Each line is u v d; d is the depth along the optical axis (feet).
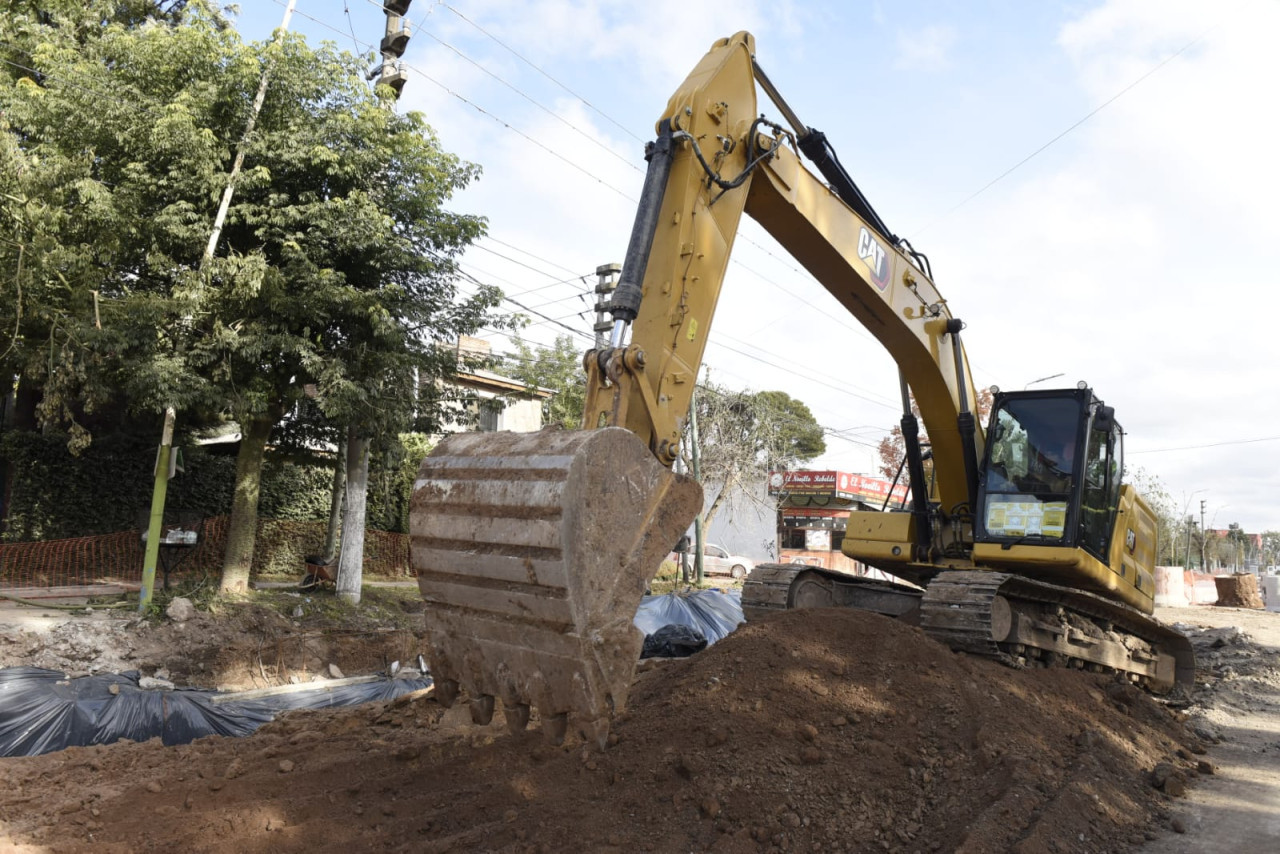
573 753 18.63
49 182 38.96
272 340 41.42
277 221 41.98
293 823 15.96
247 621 42.29
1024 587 26.12
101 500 58.95
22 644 35.83
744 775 17.06
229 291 41.04
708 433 103.60
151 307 39.22
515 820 16.01
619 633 13.16
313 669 42.04
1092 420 28.50
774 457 119.75
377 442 47.29
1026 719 21.07
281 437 54.70
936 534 30.53
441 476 14.82
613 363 15.83
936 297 28.37
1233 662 43.50
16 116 41.06
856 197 25.21
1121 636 32.50
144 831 15.31
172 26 60.18
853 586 31.01
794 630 22.39
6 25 52.42
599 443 13.38
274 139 42.65
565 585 12.65
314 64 44.14
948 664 21.80
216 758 19.26
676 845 15.28
